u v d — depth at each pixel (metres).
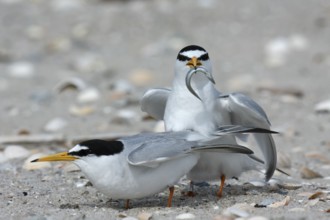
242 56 18.69
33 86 16.66
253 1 22.14
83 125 13.37
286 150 11.70
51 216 7.75
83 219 7.64
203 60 8.54
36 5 22.88
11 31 20.97
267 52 18.80
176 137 8.09
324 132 12.80
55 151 11.41
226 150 8.04
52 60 19.17
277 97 15.16
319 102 14.80
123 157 7.82
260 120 8.51
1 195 8.85
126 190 7.87
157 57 19.17
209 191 9.11
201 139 8.16
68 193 8.98
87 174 7.86
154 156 7.68
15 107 14.80
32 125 13.51
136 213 7.98
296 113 14.07
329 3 21.39
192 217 7.60
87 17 21.83
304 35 19.75
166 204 8.45
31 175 9.91
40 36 20.72
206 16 21.47
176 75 8.61
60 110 14.59
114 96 15.38
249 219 7.29
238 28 20.59
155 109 9.52
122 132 12.70
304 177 10.14
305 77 16.88
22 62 18.75
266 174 9.10
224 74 17.36
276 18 20.88
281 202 8.18
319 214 7.57
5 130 13.16
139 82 17.05
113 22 21.50
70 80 16.14
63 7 22.59
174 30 20.81
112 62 18.84
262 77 16.97
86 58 18.89
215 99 8.66
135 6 22.61
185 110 8.55
